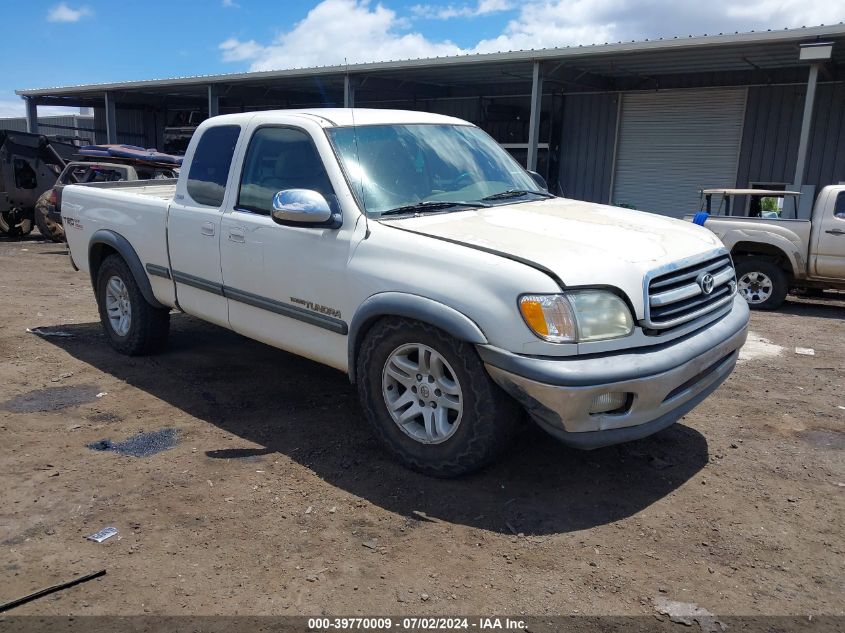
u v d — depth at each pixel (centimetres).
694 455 439
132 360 621
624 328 352
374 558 321
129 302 615
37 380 565
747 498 385
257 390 546
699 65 1600
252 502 371
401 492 381
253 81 2109
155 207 563
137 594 293
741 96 1705
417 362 398
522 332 340
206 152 532
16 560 316
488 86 2102
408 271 381
